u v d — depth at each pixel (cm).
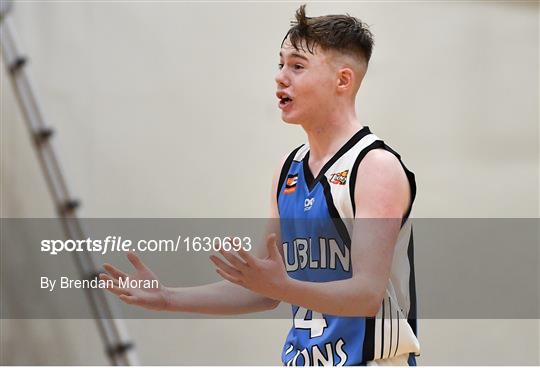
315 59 559
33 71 1040
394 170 527
